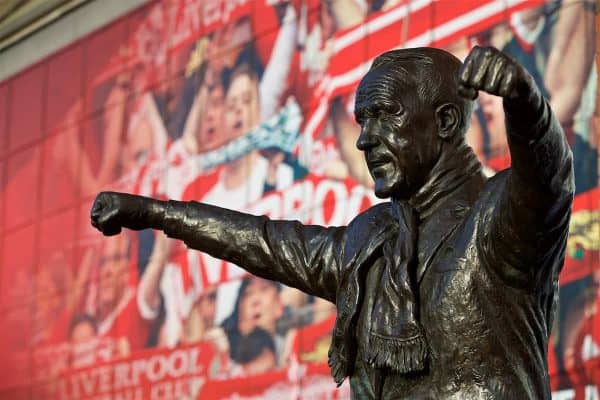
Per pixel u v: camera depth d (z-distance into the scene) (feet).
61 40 115.44
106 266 106.32
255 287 90.22
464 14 76.33
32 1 118.01
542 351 14.02
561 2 70.23
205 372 93.50
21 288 116.78
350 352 14.32
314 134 87.81
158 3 104.99
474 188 14.47
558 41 69.97
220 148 96.53
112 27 110.01
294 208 88.48
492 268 13.71
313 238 15.15
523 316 13.75
